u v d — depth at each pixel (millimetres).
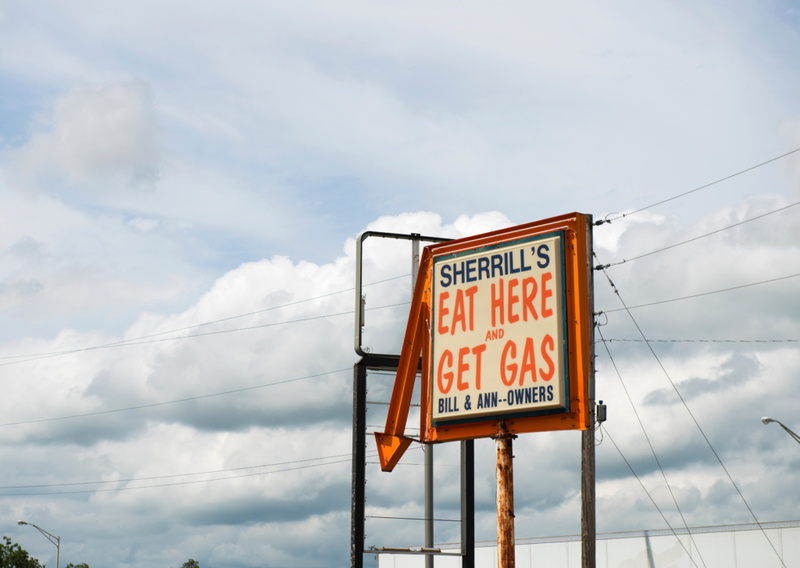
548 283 13406
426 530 20531
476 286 14062
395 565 46438
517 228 14031
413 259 18969
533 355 13258
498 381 13461
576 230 13523
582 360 13016
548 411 12984
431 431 14180
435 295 14453
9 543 73500
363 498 16750
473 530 18172
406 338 15633
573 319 13227
